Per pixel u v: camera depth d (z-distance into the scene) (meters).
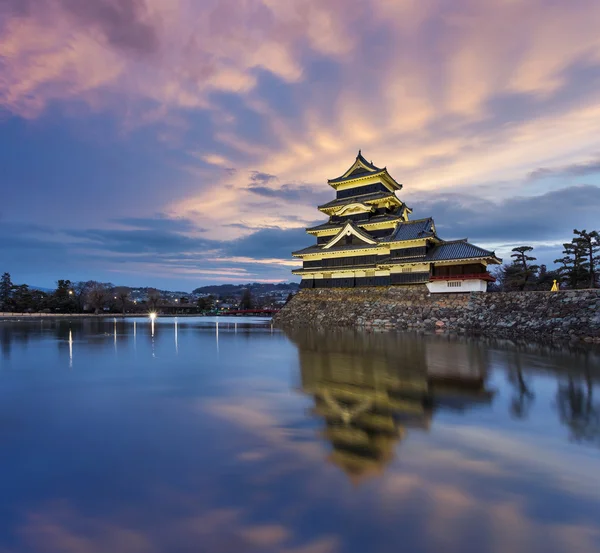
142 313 107.56
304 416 9.70
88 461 6.93
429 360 18.16
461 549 4.55
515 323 29.14
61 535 4.82
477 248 35.78
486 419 9.49
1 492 5.84
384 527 4.98
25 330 39.72
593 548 4.59
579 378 14.12
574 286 44.47
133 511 5.34
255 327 45.94
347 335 30.97
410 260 37.59
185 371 15.86
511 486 6.12
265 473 6.49
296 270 47.47
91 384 13.38
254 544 4.63
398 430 8.69
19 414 9.79
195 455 7.22
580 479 6.39
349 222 44.44
